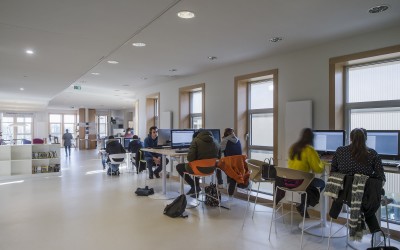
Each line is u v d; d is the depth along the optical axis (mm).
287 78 4559
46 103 12844
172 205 4094
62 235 3342
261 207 4574
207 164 4047
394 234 3365
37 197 5137
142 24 3314
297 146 3377
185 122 7094
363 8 2869
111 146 7352
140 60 5102
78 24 3305
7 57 4793
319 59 4141
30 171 7367
